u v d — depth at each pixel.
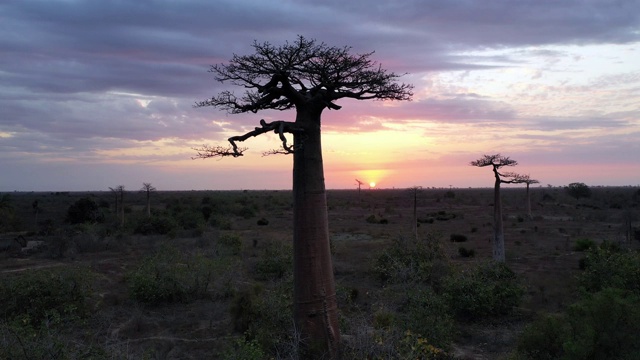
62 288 12.20
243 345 8.30
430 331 9.58
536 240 31.22
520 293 12.96
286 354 8.48
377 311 10.42
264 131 8.45
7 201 40.56
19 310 11.60
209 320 12.08
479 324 12.04
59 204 69.12
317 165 8.61
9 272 17.97
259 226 42.00
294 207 8.60
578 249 25.45
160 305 13.73
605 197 85.31
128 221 36.19
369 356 8.09
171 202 66.31
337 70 8.59
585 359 6.73
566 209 64.31
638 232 29.73
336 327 8.59
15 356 6.41
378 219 50.03
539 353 7.65
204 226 35.44
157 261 15.04
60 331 8.85
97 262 20.78
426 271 15.59
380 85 8.97
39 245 25.25
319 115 8.80
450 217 52.62
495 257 19.27
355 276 18.47
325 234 8.65
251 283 16.73
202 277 15.05
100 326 10.44
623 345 6.77
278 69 8.32
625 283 12.60
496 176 19.39
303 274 8.45
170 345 10.21
